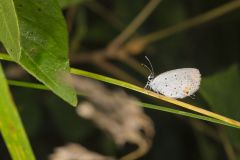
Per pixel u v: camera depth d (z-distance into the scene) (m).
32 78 0.32
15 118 0.22
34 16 0.23
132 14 0.34
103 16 0.34
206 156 0.32
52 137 0.33
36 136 0.33
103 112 0.29
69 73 0.22
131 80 0.33
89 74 0.24
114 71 0.33
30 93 0.32
